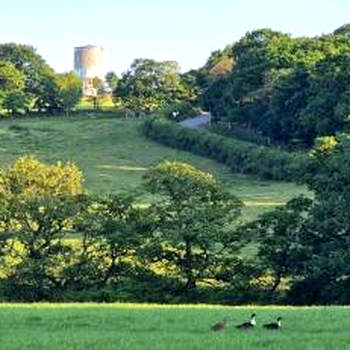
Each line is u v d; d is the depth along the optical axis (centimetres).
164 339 3572
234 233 8212
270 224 8294
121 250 8212
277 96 19338
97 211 8431
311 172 8794
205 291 7975
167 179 8556
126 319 4338
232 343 3438
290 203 8488
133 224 8288
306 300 7806
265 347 3381
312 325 4122
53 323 4181
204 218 8244
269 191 14912
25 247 8231
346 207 8075
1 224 8375
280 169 16112
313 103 17500
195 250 8200
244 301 7919
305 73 18962
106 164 18762
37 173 8862
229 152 18075
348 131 16138
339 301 7538
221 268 8094
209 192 8619
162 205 8606
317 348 3359
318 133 17350
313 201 8512
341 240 8012
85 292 7756
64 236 8669
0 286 7838
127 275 8100
